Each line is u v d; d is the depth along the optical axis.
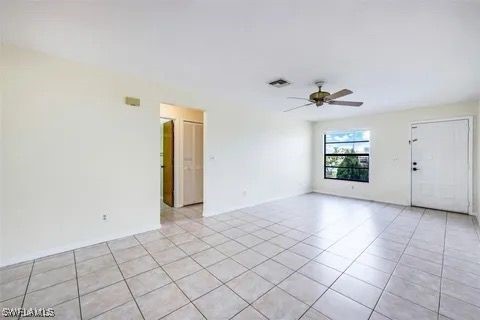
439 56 2.38
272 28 1.93
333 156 6.36
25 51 2.34
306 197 5.88
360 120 5.70
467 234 3.20
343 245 2.82
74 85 2.64
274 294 1.84
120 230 3.03
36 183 2.41
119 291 1.87
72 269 2.21
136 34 2.05
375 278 2.07
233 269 2.23
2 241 2.24
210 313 1.62
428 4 1.59
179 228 3.44
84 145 2.72
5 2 1.61
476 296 1.81
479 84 3.23
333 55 2.40
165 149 5.07
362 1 1.56
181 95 3.62
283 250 2.67
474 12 1.66
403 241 2.95
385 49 2.26
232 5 1.63
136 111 3.15
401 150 5.04
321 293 1.85
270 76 3.03
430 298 1.78
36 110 2.40
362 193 5.70
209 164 4.11
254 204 4.98
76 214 2.68
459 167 4.34
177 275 2.12
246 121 4.74
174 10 1.70
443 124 4.50
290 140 5.89
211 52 2.38
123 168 3.04
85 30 2.00
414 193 4.89
